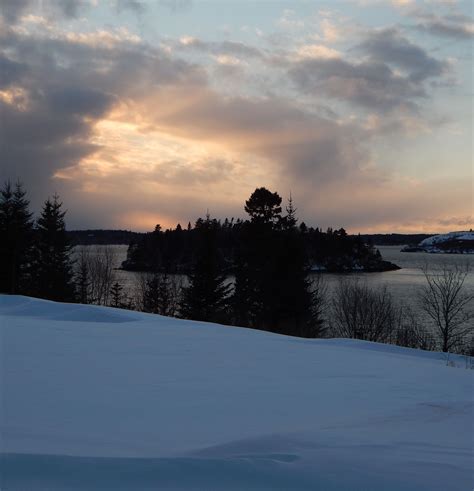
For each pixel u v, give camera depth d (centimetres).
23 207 4553
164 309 4409
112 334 1149
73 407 486
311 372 780
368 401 578
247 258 4338
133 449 354
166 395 559
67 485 274
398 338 2936
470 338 2891
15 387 565
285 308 3831
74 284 5097
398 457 345
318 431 421
